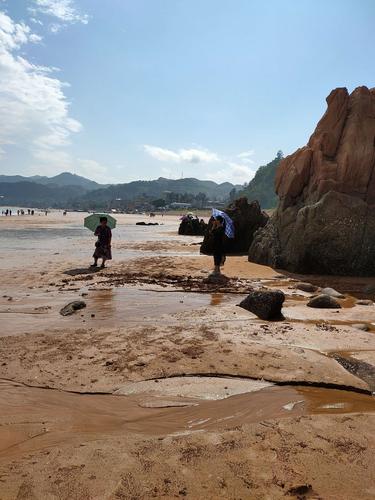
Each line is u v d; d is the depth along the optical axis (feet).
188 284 43.57
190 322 28.12
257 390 17.38
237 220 82.43
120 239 117.91
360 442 12.86
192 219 145.59
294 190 58.90
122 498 9.94
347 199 51.85
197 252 79.66
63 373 18.86
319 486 10.54
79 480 10.65
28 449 12.61
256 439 12.98
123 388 17.43
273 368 19.49
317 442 12.82
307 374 18.80
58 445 12.76
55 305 33.09
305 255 51.85
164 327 26.61
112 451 12.16
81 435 13.53
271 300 29.53
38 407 15.70
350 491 10.36
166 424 14.52
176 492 10.19
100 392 17.07
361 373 19.33
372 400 16.71
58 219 281.54
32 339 23.82
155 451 12.17
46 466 11.34
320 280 47.75
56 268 53.98
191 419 14.92
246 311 31.40
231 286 42.68
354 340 24.16
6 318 28.91
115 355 21.12
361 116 55.93
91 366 19.71
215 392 17.12
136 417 15.05
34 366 19.65
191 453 12.07
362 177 52.75
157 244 97.76
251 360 20.40
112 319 28.81
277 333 25.44
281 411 15.58
